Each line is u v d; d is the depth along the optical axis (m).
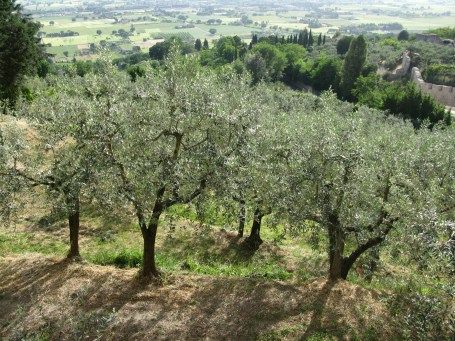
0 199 18.31
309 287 19.67
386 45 131.25
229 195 17.44
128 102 18.08
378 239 18.55
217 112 17.61
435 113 71.31
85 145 18.50
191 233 27.95
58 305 18.23
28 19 47.53
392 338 16.30
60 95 20.91
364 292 19.20
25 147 20.48
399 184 17.95
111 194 17.70
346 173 17.61
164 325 17.16
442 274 13.46
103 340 16.22
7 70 43.72
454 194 18.56
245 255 26.48
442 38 137.75
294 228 18.84
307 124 21.80
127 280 20.09
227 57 126.00
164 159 17.25
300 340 16.19
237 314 17.77
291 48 127.75
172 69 18.08
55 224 27.73
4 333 16.55
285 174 18.67
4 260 22.34
